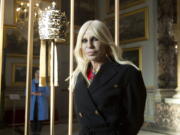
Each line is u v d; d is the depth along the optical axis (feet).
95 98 4.55
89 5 33.50
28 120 5.70
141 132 23.76
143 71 27.81
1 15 6.09
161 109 25.27
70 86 5.65
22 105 26.27
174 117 23.79
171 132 23.07
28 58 5.76
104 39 4.68
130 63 4.74
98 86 4.58
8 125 23.58
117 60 4.79
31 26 5.81
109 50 4.93
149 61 27.20
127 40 29.94
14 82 26.25
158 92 25.84
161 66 26.78
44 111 19.47
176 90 25.17
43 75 6.90
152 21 27.07
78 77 5.15
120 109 4.55
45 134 20.88
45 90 19.71
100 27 4.68
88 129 4.70
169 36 27.45
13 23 24.14
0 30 6.09
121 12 30.99
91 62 5.02
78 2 32.07
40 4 21.06
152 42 26.94
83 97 4.71
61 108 30.58
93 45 4.71
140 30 28.35
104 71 4.66
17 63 26.53
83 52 5.07
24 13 22.27
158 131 23.84
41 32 6.49
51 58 6.60
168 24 27.50
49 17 6.37
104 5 33.14
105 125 4.48
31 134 19.40
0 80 6.23
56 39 6.56
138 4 28.73
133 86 4.50
